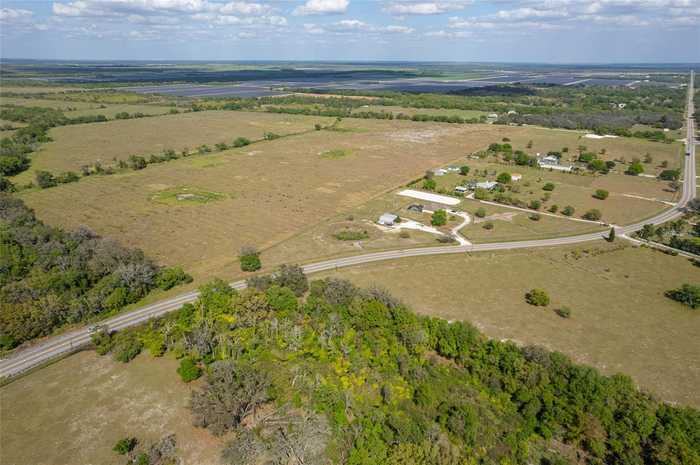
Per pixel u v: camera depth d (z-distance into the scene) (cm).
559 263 10212
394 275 9594
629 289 9062
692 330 7694
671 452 5181
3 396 6156
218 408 5588
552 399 6019
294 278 8800
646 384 6362
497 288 9056
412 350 7088
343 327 7438
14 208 12025
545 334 7519
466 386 6500
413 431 5638
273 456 5269
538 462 5475
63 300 8050
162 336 7138
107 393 6241
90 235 10869
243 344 7006
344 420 5834
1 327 7100
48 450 5322
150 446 5384
